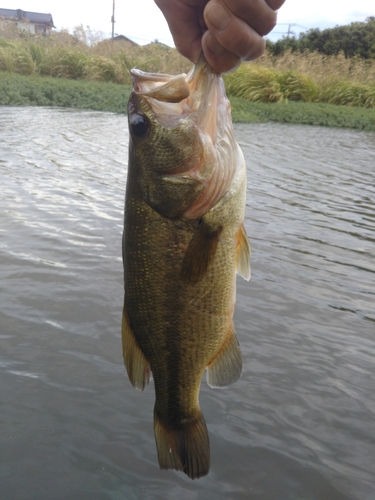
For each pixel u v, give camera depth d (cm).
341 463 48
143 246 34
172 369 35
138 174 33
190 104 32
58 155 155
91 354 61
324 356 63
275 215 115
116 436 50
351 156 199
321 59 416
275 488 45
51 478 45
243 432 51
